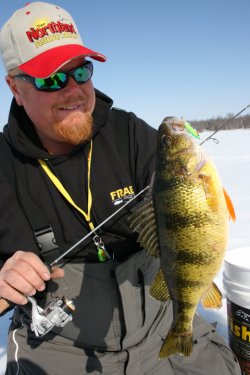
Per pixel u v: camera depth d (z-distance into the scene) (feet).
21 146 1.95
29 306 1.98
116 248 2.00
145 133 2.12
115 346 2.03
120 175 2.02
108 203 1.99
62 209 1.98
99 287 2.00
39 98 1.87
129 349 1.99
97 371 1.99
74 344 2.05
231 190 6.70
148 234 1.58
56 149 2.05
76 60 1.88
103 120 2.05
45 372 2.01
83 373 2.00
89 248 1.99
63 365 2.02
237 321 1.95
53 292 2.01
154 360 2.01
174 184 1.49
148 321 2.03
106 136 2.08
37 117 1.93
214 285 1.53
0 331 2.63
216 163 10.84
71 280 2.00
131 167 2.07
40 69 1.83
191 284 1.51
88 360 2.02
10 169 2.01
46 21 1.91
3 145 2.07
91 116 1.97
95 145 2.05
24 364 2.02
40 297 2.00
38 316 1.68
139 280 2.01
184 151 1.48
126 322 1.97
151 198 1.57
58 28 1.92
